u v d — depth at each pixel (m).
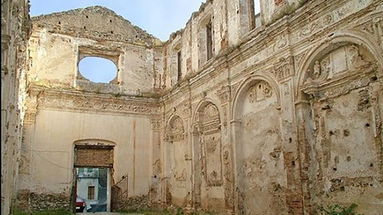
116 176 19.84
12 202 15.15
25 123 18.27
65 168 18.84
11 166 9.70
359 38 9.04
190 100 17.67
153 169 20.47
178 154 18.84
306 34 10.84
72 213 18.02
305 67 10.77
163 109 20.83
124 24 22.03
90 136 19.70
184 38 19.45
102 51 21.28
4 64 6.75
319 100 10.52
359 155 9.13
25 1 12.22
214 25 16.48
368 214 8.72
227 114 14.44
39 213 17.28
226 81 14.70
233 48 14.17
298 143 10.70
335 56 10.06
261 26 13.08
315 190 10.26
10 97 8.31
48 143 18.67
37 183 18.09
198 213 16.06
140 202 20.05
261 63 12.77
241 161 13.70
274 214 11.75
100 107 20.22
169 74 21.31
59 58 19.92
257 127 13.10
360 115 9.22
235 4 14.92
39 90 18.69
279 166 11.76
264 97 12.85
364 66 9.11
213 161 15.64
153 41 22.55
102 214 18.34
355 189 9.15
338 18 9.73
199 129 16.70
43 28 19.84
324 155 10.20
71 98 19.61
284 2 12.02
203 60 17.33
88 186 39.28
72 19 20.70
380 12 8.53
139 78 21.62
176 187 18.58
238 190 13.38
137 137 20.72
